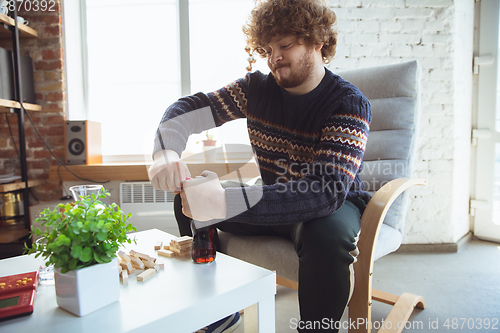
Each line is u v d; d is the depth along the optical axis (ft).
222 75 7.52
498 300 4.51
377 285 5.04
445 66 6.47
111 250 1.90
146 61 7.65
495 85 7.02
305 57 2.90
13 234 5.93
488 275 5.38
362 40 6.48
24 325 1.70
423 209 6.56
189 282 2.13
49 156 7.00
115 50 7.64
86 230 1.81
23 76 6.57
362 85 4.44
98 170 6.52
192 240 2.67
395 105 4.14
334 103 2.93
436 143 6.51
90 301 1.80
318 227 2.51
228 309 2.00
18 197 6.58
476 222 7.34
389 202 2.90
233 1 7.41
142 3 7.56
